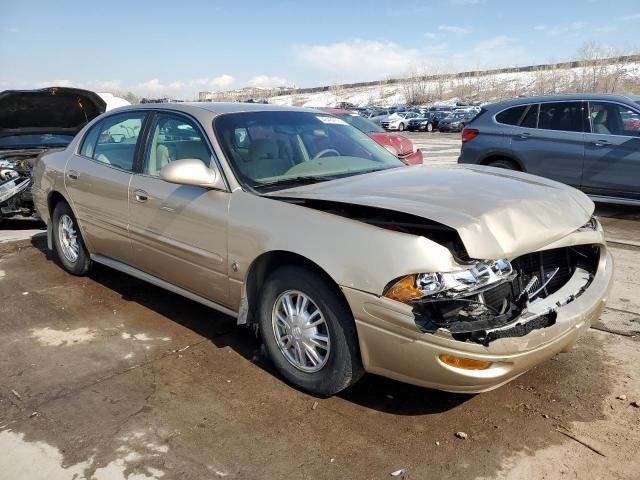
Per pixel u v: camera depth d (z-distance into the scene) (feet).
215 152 11.85
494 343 8.36
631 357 11.58
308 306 10.28
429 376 8.73
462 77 289.53
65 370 11.65
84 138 16.47
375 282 8.80
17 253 20.53
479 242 8.57
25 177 23.66
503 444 8.93
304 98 334.03
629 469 8.28
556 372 11.05
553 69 231.30
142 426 9.62
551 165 26.40
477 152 28.71
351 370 9.71
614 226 23.49
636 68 200.13
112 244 14.92
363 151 13.80
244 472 8.42
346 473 8.36
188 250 12.17
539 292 9.70
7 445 9.17
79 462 8.71
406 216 9.21
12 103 24.25
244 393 10.62
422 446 8.93
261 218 10.59
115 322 14.05
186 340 12.96
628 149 24.14
